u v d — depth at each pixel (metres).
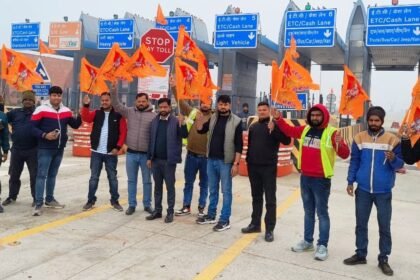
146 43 9.85
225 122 6.39
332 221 7.13
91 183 7.24
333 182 10.98
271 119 5.84
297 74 6.25
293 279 4.69
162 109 6.64
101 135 7.13
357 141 5.19
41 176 6.82
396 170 5.05
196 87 7.42
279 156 11.27
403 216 7.70
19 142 7.25
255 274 4.78
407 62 23.62
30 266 4.78
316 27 18.17
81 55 24.67
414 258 5.52
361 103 6.49
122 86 25.06
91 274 4.62
